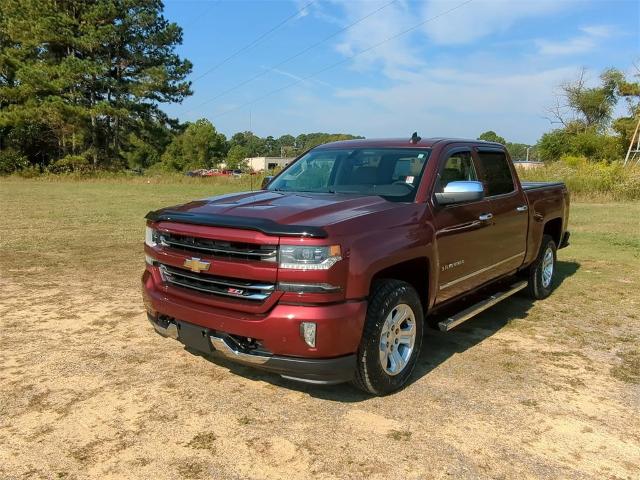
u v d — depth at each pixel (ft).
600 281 25.59
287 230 11.04
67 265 27.53
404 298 12.77
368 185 15.21
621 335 17.71
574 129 176.14
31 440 10.71
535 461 10.25
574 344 16.80
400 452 10.44
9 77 150.41
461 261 15.31
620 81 173.17
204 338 12.12
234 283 11.74
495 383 13.75
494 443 10.85
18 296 21.29
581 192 80.48
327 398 12.69
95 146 163.63
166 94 163.73
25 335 16.72
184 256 12.54
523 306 21.25
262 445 10.62
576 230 43.88
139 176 150.71
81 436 10.89
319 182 16.26
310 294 10.98
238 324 11.44
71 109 141.59
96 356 15.07
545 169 95.45
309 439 10.85
